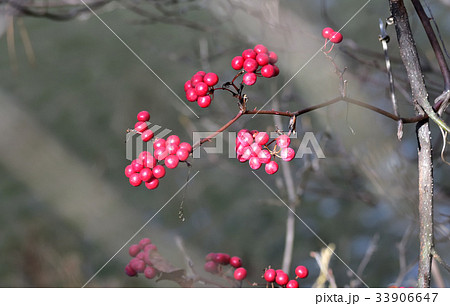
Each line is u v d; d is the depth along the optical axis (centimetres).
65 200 234
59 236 216
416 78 71
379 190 102
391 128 135
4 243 198
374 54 101
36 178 243
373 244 101
